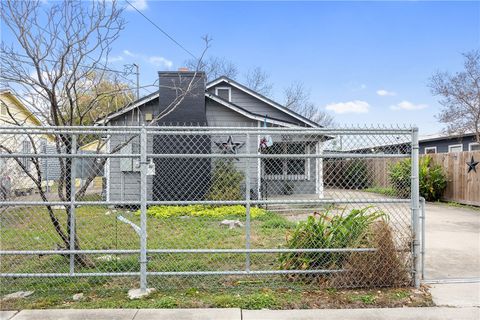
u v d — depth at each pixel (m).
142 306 3.81
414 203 4.40
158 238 6.50
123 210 8.30
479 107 14.91
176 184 9.56
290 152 6.46
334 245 4.48
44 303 3.90
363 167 5.16
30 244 5.92
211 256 5.45
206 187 9.16
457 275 4.84
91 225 7.39
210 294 4.12
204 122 11.58
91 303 3.90
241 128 4.30
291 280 4.48
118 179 11.28
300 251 4.26
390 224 4.88
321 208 6.45
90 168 5.72
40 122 6.19
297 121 15.48
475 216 9.97
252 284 4.40
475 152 11.70
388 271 4.34
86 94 6.34
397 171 5.42
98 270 4.82
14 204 4.13
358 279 4.30
